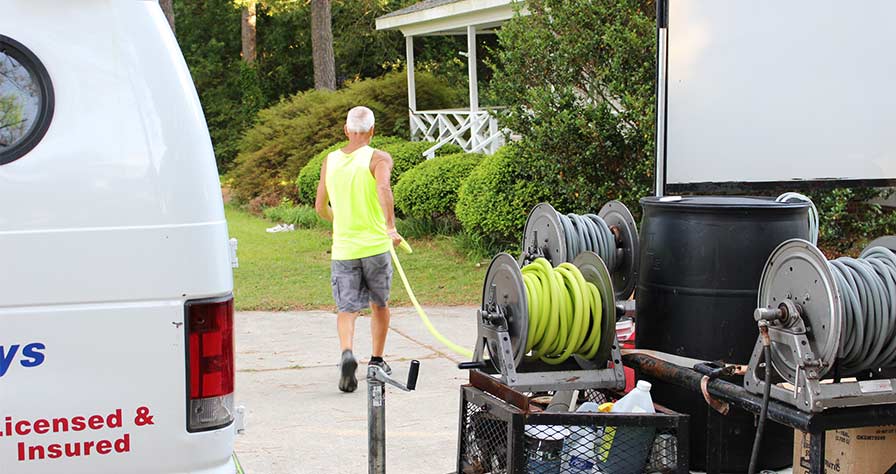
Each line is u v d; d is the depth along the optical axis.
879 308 3.50
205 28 34.62
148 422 3.03
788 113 5.64
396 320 9.06
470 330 8.55
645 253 4.34
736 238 4.03
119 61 3.05
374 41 32.12
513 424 3.77
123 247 3.01
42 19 3.02
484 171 11.83
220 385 3.11
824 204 8.27
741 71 5.62
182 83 3.12
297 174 19.97
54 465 2.99
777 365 3.63
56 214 2.97
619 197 10.30
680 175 5.74
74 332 2.97
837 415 3.45
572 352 4.20
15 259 2.93
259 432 5.63
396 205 14.56
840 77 5.65
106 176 3.01
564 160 10.45
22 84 3.00
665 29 5.52
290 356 7.62
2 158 2.96
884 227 8.45
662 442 3.94
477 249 12.32
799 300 3.54
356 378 6.62
